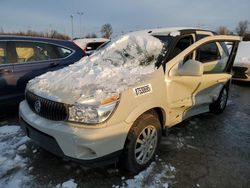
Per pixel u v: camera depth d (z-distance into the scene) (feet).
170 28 13.91
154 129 10.18
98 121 8.11
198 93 13.41
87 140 7.97
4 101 15.07
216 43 14.55
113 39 14.78
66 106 8.42
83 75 10.49
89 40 35.99
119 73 10.36
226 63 15.64
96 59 13.11
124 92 8.77
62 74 11.03
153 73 10.33
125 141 8.99
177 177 9.68
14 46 15.60
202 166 10.49
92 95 8.50
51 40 17.53
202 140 12.98
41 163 10.44
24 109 10.46
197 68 10.67
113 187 9.01
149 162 10.34
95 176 9.60
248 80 26.96
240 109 18.63
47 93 9.26
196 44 12.47
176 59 11.34
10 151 11.40
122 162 9.36
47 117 9.07
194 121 15.70
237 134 13.89
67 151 8.32
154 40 12.33
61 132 8.28
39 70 16.35
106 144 8.25
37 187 8.95
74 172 9.84
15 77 15.31
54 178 9.47
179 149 11.89
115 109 8.39
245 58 27.58
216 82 14.58
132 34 13.93
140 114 9.12
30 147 11.77
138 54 12.25
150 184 9.21
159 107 10.27
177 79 11.17
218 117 16.63
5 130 13.71
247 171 10.23
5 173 9.75
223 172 10.11
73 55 18.38
